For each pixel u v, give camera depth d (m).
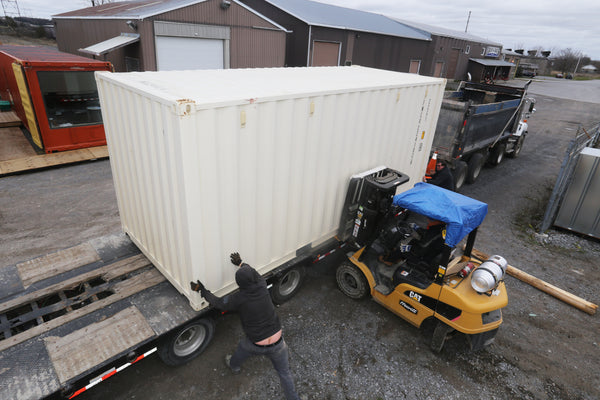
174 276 3.89
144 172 3.75
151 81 3.76
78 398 3.57
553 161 12.52
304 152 4.10
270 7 19.98
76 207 7.29
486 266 3.80
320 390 3.81
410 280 4.29
